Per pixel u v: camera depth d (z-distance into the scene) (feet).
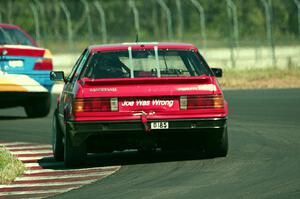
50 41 541.75
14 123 171.32
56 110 117.29
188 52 108.47
